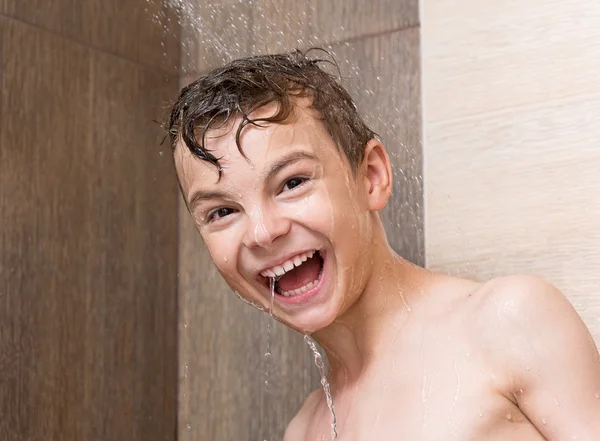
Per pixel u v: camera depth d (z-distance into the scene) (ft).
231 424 4.15
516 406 2.50
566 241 3.43
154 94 4.33
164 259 4.40
